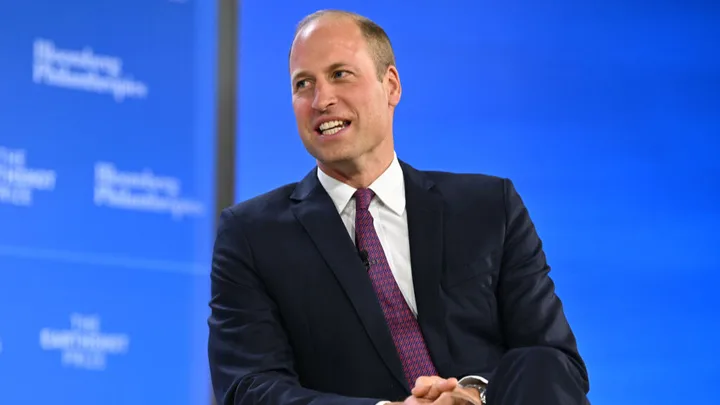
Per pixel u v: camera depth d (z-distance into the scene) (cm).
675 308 1709
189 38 1555
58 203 1441
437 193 971
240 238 959
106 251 1453
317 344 919
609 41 1764
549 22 1741
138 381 1439
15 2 1458
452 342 918
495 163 1678
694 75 1795
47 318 1408
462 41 1691
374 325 908
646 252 1714
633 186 1731
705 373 1700
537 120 1706
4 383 1373
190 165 1524
